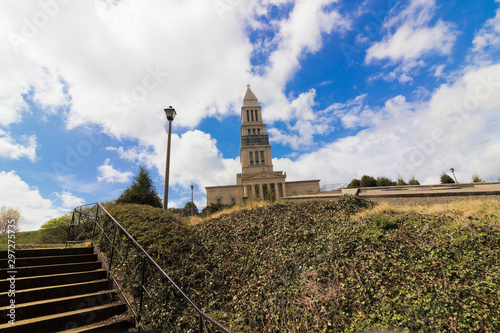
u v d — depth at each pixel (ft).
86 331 10.16
